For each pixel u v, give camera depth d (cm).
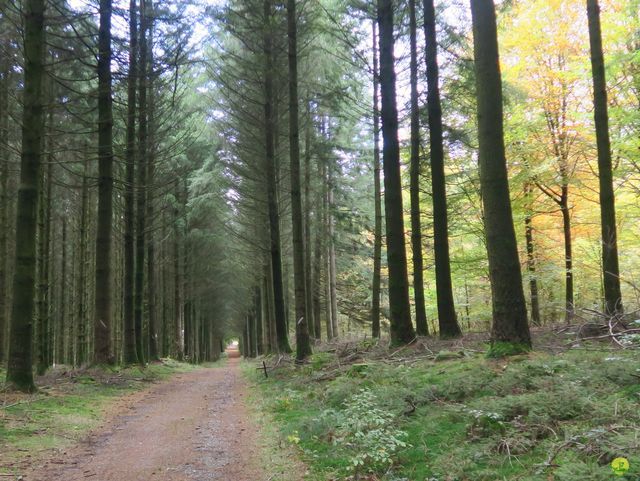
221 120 1939
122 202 1941
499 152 766
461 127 1585
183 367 2433
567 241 1728
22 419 725
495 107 768
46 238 1592
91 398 1016
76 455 596
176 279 2997
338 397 786
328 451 552
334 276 2628
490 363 711
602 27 1297
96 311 1430
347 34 1389
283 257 2728
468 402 584
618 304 963
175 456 593
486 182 770
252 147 1777
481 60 778
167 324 3092
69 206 2228
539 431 445
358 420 543
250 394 1165
